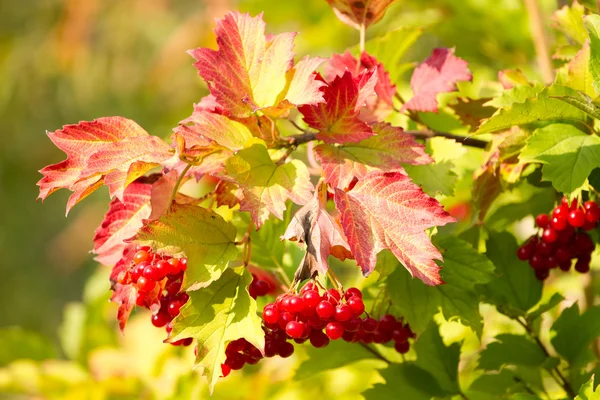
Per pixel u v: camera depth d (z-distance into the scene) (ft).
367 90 2.67
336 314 2.59
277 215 2.61
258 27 2.73
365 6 2.90
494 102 2.82
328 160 2.68
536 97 2.69
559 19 3.00
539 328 3.01
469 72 2.90
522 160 2.71
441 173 2.84
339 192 2.62
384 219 2.61
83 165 2.68
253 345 2.65
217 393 3.26
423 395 2.90
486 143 2.93
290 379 3.11
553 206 3.04
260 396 3.28
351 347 2.97
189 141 2.64
